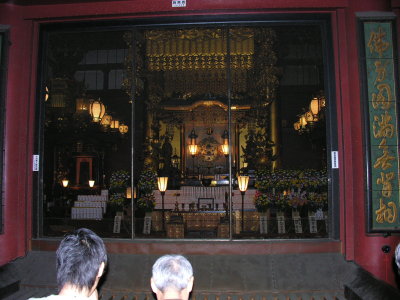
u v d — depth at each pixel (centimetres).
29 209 521
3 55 498
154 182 739
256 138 1264
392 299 366
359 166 472
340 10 501
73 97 1314
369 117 466
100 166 1389
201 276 466
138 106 1528
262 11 506
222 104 1358
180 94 1431
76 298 200
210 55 1022
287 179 710
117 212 700
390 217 460
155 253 493
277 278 462
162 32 982
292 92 1547
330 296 440
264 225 686
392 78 470
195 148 1489
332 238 498
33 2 516
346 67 498
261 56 1096
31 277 477
